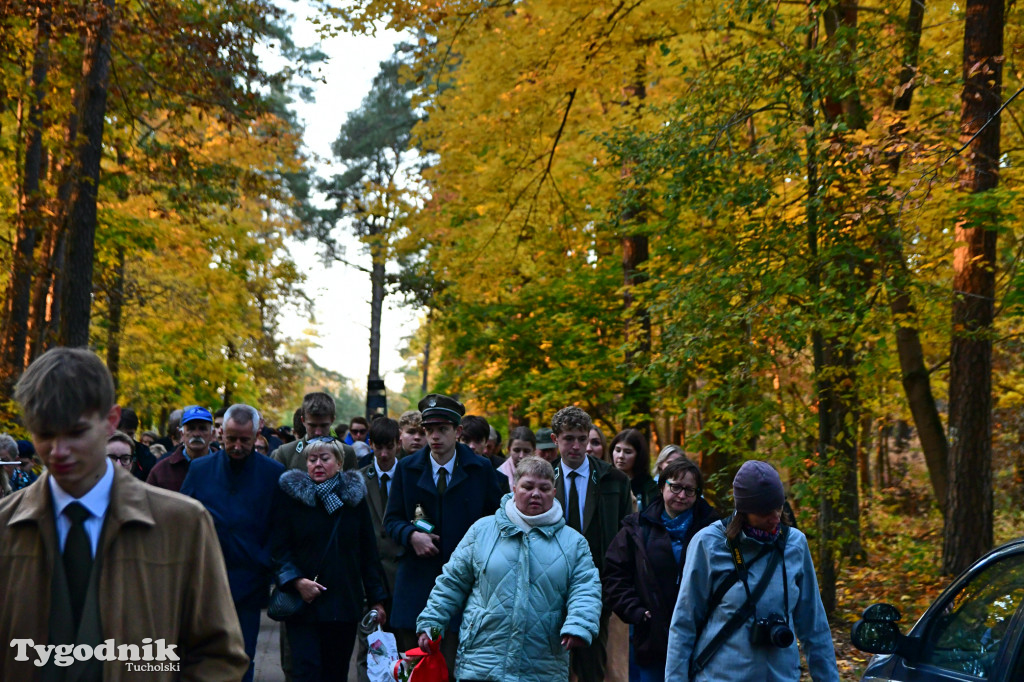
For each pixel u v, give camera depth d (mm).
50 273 13789
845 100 10328
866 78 9750
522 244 15617
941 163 8500
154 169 14719
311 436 7875
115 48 12414
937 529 15008
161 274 23250
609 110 15094
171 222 17906
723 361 10555
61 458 2404
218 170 15016
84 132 11805
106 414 2479
